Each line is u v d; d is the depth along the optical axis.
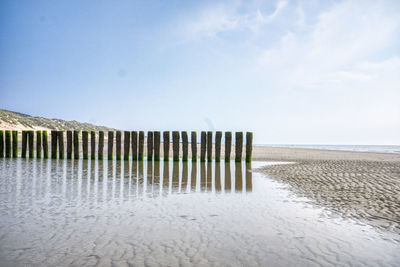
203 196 5.37
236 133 11.44
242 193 5.67
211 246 2.94
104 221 3.74
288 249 2.88
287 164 11.22
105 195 5.36
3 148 12.67
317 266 2.52
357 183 6.82
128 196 5.30
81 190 5.79
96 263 2.52
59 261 2.55
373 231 3.46
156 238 3.15
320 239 3.17
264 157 14.89
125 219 3.84
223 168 9.76
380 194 5.57
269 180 7.28
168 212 4.22
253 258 2.66
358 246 2.99
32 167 9.52
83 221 3.73
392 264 2.58
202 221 3.79
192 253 2.76
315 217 4.02
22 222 3.66
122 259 2.60
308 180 7.27
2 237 3.12
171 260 2.59
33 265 2.47
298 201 4.99
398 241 3.15
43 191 5.65
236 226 3.59
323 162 12.16
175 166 10.21
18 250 2.79
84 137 12.12
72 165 10.20
